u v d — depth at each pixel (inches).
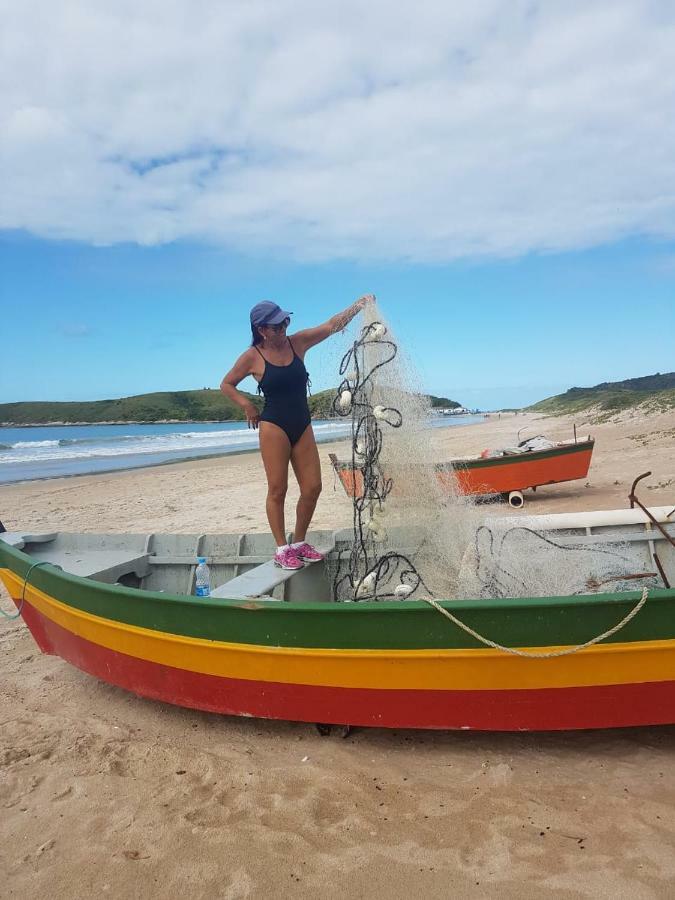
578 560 179.0
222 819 123.4
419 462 176.2
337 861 109.9
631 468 578.2
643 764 133.0
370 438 174.7
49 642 199.9
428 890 102.1
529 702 132.0
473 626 128.4
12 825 125.6
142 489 741.3
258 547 233.6
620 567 182.1
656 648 124.7
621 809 118.4
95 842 119.1
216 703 153.6
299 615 136.9
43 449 1691.7
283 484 181.2
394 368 177.8
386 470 175.0
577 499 447.8
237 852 113.7
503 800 123.6
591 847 108.8
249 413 178.7
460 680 132.6
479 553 169.3
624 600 122.7
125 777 140.3
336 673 138.9
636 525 217.3
